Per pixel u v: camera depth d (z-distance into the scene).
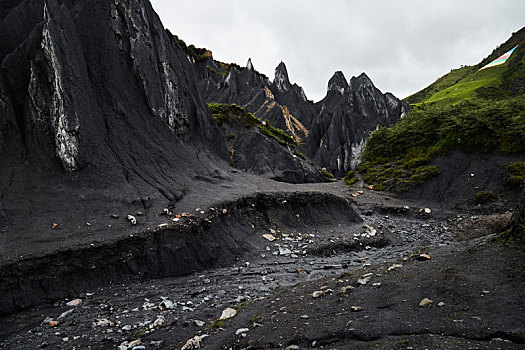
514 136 28.11
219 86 86.81
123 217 11.26
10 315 7.45
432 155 31.39
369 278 7.12
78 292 8.62
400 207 25.42
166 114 18.77
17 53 13.11
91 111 14.22
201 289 9.04
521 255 5.55
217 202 13.94
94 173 12.72
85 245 9.12
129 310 7.57
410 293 5.56
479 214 23.83
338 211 19.47
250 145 40.91
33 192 10.77
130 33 17.33
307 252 13.59
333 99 96.56
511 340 3.65
